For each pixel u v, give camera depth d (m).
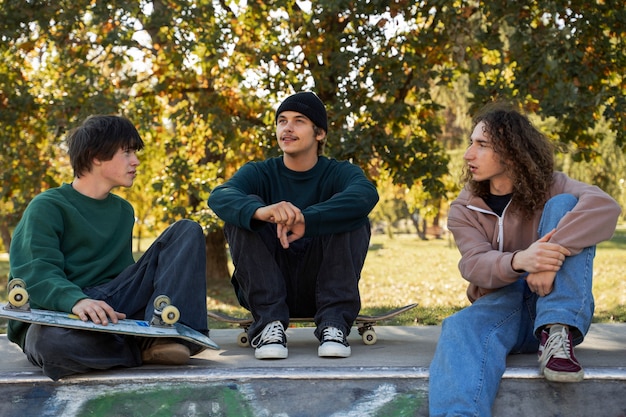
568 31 8.01
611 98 9.01
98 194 2.81
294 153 3.08
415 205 11.77
